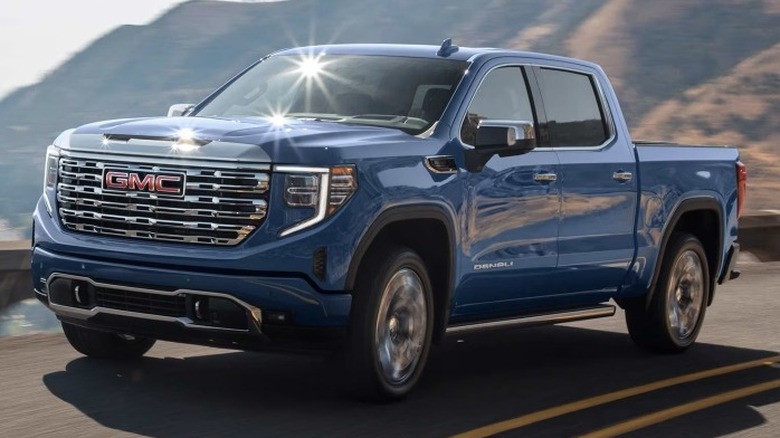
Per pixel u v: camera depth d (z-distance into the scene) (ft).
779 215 56.80
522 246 22.84
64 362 22.31
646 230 26.96
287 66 23.89
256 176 18.37
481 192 21.50
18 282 27.84
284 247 18.24
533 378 24.09
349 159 18.75
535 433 18.89
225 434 17.22
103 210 19.24
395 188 19.40
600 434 19.12
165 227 18.71
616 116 26.37
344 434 17.72
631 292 27.25
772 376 26.16
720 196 29.96
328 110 21.98
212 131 19.12
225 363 23.04
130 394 19.67
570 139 24.72
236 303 18.25
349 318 19.20
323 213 18.44
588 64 26.11
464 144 21.39
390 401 20.15
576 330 31.63
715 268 30.45
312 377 22.11
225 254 18.28
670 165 27.76
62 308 19.65
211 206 18.48
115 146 19.19
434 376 23.52
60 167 19.89
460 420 19.36
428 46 23.98
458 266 21.21
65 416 17.87
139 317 18.80
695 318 29.37
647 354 28.45
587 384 23.86
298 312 18.53
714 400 22.93
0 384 20.13
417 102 21.85
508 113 23.18
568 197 24.02
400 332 20.11
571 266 24.52
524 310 24.29
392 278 19.61
